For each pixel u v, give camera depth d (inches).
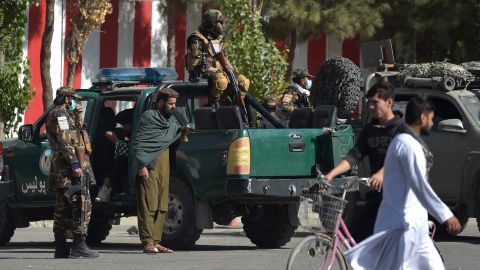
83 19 2297.0
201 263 1134.4
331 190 827.4
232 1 2066.9
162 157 1235.2
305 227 808.9
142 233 1243.8
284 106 1577.3
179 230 1288.1
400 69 1563.7
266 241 1376.7
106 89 1387.8
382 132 839.7
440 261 750.5
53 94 2386.8
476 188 1409.9
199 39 1350.9
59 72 2383.1
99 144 1369.3
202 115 1280.8
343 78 1700.3
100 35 2426.2
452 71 1478.8
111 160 1362.0
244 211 1337.4
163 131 1234.6
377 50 1621.6
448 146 1432.1
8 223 1428.4
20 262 1151.6
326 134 1293.1
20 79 2300.7
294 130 1278.3
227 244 1449.3
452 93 1451.8
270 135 1262.3
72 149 1162.6
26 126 1391.5
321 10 2375.7
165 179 1242.6
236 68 2042.3
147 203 1236.5
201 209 1280.8
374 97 839.7
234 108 1258.0
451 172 1430.9
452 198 1435.8
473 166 1406.3
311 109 1342.3
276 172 1263.5
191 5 2484.0
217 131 1262.3
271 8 2353.6
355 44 2615.7
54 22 2377.0
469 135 1414.9
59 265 1115.3
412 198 745.0
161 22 2480.3
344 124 1413.6
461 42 2689.5
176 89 1337.4
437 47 2709.2
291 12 2337.6
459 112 1434.5
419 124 761.0
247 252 1284.4
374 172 844.0
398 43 2642.7
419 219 742.5
